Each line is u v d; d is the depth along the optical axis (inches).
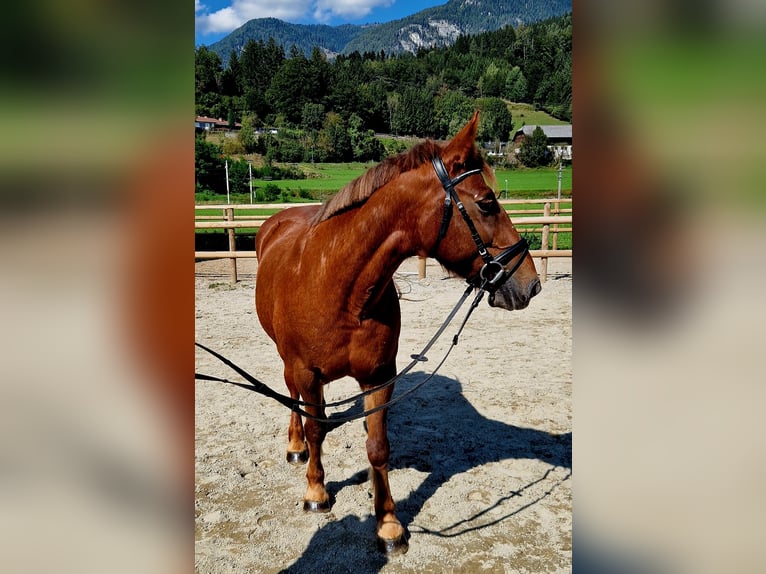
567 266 399.5
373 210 83.5
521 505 111.4
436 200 81.7
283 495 116.8
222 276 385.1
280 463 130.1
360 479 122.5
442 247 83.7
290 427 131.7
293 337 93.2
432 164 82.7
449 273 88.9
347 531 104.5
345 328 88.2
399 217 83.4
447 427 147.1
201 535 103.0
